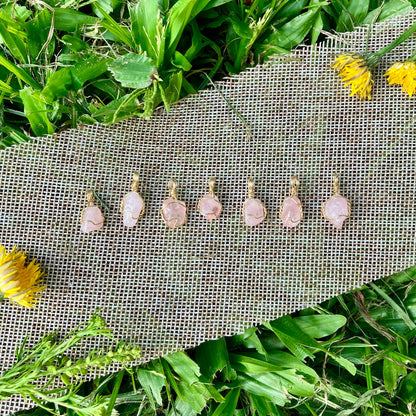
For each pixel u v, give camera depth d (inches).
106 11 11.8
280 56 11.4
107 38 11.7
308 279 11.0
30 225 11.2
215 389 11.1
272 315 11.0
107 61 11.5
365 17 11.8
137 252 11.2
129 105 11.3
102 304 11.1
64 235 11.2
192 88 11.6
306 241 11.1
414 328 11.4
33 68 11.9
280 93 11.4
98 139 11.4
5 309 11.0
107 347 11.0
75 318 11.0
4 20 11.1
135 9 11.1
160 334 11.0
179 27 11.0
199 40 11.6
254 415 11.4
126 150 11.4
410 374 11.6
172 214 10.9
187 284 11.1
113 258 11.2
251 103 11.4
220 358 11.2
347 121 11.2
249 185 11.0
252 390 11.3
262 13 11.9
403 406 11.6
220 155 11.4
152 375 11.1
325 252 11.0
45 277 11.1
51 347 10.2
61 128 11.9
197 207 11.2
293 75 11.4
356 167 11.1
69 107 11.8
